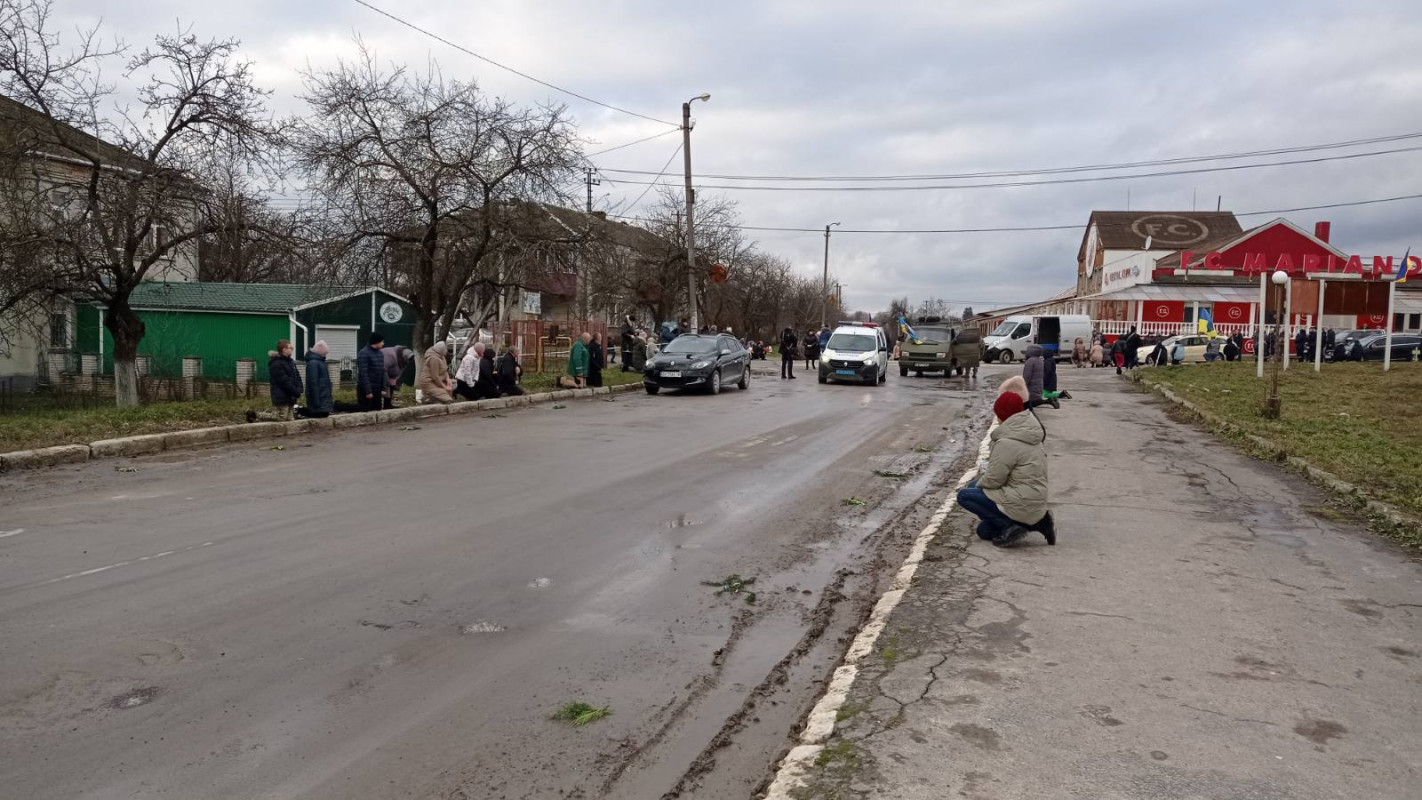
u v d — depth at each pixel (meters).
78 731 3.93
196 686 4.42
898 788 3.39
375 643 5.06
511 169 21.81
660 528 8.05
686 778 3.71
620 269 37.88
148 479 9.92
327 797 3.46
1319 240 51.81
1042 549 7.22
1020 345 47.72
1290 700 4.27
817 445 13.99
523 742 3.96
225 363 32.28
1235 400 19.53
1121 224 69.44
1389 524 8.12
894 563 7.20
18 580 6.05
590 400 21.94
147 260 20.14
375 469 10.76
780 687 4.69
